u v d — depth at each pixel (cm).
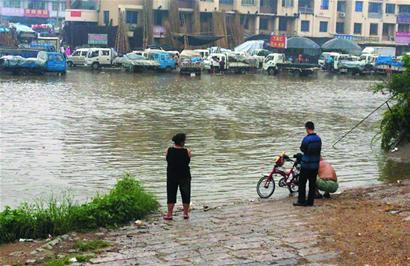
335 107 3148
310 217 971
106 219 939
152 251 780
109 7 7131
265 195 1230
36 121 2241
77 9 7575
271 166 1546
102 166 1494
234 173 1455
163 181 1352
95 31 7025
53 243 835
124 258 750
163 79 4812
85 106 2778
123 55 6022
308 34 7938
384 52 7125
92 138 1902
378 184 1367
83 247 806
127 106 2839
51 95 3238
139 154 1659
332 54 6531
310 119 2611
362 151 1845
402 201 1097
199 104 3044
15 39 6334
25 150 1673
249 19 7644
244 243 809
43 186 1280
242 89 4072
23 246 840
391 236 823
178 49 6925
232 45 7200
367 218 945
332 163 1648
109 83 4222
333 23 8088
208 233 875
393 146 1861
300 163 1160
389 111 1883
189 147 1808
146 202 1032
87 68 5922
